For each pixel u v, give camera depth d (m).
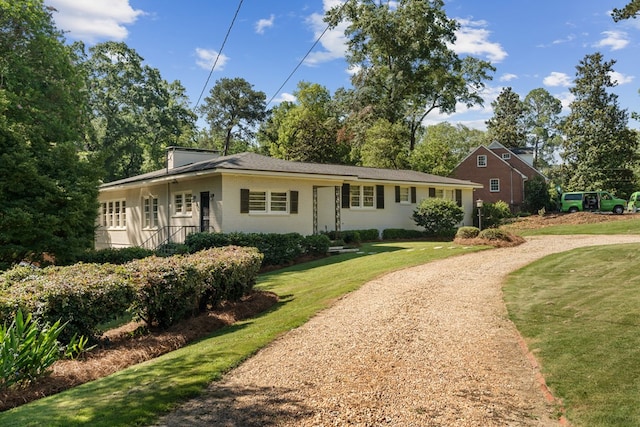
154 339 6.55
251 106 58.19
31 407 3.91
